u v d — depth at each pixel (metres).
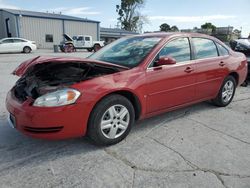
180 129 3.84
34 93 2.98
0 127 3.79
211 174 2.67
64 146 3.23
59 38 32.91
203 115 4.50
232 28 28.77
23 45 21.19
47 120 2.73
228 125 4.06
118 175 2.63
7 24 32.78
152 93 3.53
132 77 3.28
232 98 5.19
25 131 2.87
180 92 3.94
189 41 4.15
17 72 3.34
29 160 2.90
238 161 2.94
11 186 2.44
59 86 3.01
